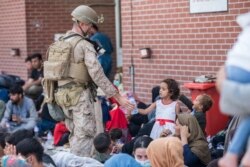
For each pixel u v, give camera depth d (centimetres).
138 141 1170
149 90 2078
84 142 1429
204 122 1511
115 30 2844
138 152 1165
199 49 1886
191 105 1714
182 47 1947
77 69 1420
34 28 2781
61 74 1423
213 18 1831
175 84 1588
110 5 2844
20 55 2836
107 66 2038
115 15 2842
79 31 1452
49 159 1081
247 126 501
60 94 1440
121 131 1586
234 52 493
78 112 1430
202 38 1872
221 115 1700
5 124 2008
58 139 1786
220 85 503
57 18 2806
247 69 485
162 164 1007
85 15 1438
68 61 1425
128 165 990
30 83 2412
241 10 1750
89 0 2833
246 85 484
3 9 2945
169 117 1579
